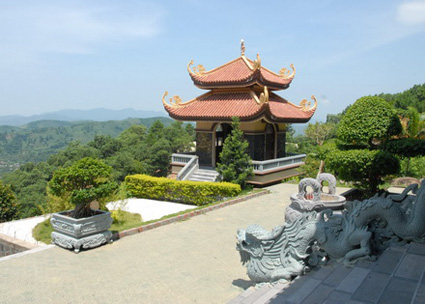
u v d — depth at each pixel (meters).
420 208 6.57
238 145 21.28
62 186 11.06
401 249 6.57
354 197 17.70
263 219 14.84
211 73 26.91
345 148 16.34
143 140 72.69
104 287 8.18
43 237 13.56
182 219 14.60
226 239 11.97
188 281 8.52
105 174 11.29
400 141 14.60
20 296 7.71
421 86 62.38
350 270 6.11
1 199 17.89
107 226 11.30
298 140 70.06
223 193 19.69
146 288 8.12
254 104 23.48
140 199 22.25
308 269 6.58
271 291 6.14
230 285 8.30
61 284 8.33
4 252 13.21
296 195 13.22
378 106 15.15
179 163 25.86
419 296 4.82
